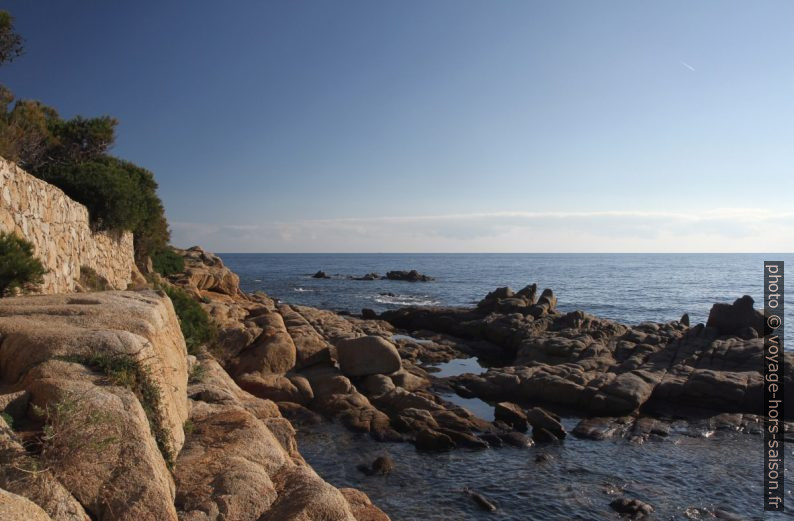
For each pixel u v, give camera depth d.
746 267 163.62
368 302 63.59
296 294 72.75
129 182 23.61
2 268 10.70
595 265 183.12
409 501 12.87
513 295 43.75
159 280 30.78
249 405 11.39
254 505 6.31
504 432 17.45
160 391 6.70
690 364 24.75
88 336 6.60
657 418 19.95
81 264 18.05
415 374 24.66
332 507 6.43
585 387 21.50
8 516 3.77
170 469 6.46
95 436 5.27
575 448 16.77
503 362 31.09
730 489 13.92
